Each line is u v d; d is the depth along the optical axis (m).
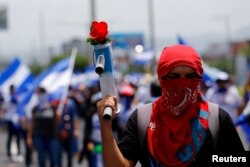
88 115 9.54
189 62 3.01
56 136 10.98
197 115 3.08
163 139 3.05
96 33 2.99
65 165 13.75
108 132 3.02
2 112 18.17
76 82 27.31
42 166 11.11
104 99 3.04
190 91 3.03
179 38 10.81
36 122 11.07
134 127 3.20
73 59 14.02
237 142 3.16
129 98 9.33
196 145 3.05
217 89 11.38
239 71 36.72
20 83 18.53
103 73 3.02
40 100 11.17
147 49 30.02
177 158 3.04
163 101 3.09
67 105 11.18
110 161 3.03
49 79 13.90
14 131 16.03
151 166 3.11
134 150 3.20
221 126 3.12
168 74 3.05
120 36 29.72
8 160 16.05
